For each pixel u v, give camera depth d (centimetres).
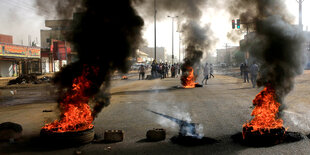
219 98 1088
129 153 407
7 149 427
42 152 412
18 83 2131
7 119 683
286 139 470
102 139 488
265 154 396
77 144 444
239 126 580
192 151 414
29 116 721
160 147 437
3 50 2703
